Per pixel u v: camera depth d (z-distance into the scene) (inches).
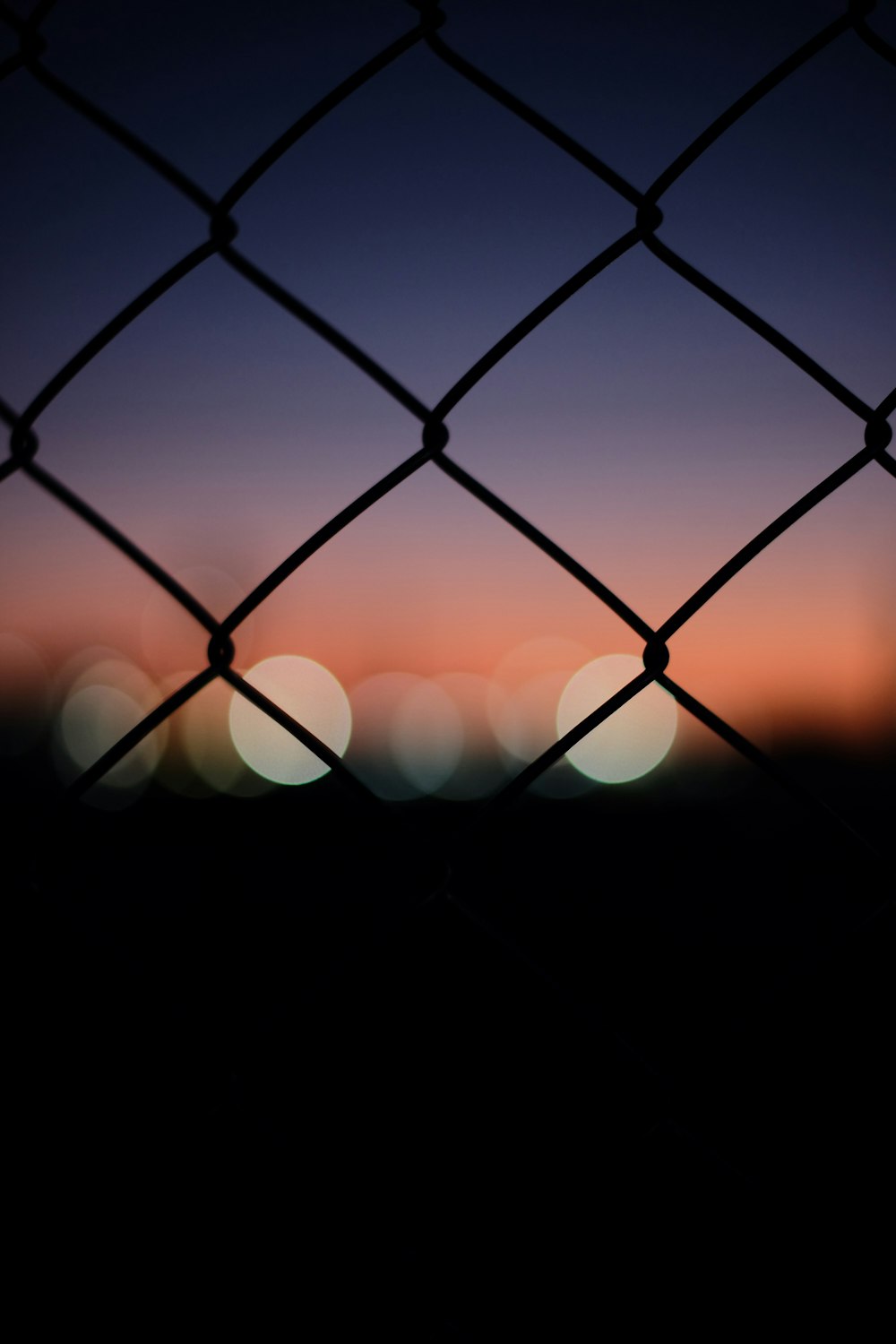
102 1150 46.6
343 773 40.6
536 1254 47.9
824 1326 46.4
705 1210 51.7
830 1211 55.6
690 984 105.4
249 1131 46.3
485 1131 64.1
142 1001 40.1
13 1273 45.2
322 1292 46.3
